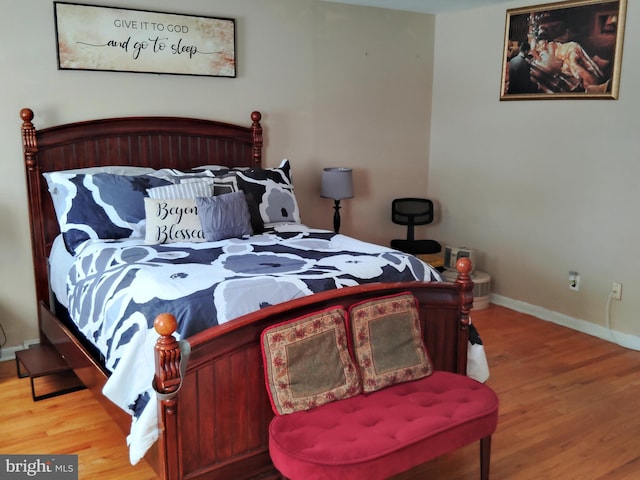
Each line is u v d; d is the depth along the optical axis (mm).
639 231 3699
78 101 3490
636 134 3650
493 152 4586
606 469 2445
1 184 3342
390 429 1981
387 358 2299
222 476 2135
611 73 3732
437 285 2594
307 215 4539
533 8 4129
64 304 3051
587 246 4012
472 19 4598
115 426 2742
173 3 3686
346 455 1841
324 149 4520
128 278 2455
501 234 4609
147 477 2352
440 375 2406
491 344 3812
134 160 3666
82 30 3418
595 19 3783
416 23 4793
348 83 4535
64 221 3131
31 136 3293
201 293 2227
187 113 3863
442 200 5094
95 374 2465
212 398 2059
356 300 2377
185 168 3857
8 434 2658
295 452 1853
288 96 4262
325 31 4336
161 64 3699
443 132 4988
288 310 2184
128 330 2180
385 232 5008
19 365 3279
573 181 4047
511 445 2619
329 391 2152
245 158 4113
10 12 3227
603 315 3961
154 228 3037
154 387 1915
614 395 3107
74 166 3482
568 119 4023
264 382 2168
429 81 4992
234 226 3207
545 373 3371
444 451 2031
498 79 4461
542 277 4340
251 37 4020
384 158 4871
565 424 2803
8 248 3418
